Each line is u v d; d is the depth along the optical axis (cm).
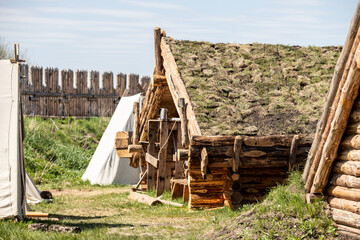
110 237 782
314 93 1270
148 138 1553
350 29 678
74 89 2709
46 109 2617
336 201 732
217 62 1373
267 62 1402
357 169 693
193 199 1152
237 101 1220
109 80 2834
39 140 2345
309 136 1083
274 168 1135
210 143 1048
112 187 1836
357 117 708
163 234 857
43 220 944
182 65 1312
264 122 1138
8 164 900
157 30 1425
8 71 972
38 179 1902
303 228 697
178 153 1137
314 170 757
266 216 745
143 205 1309
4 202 883
